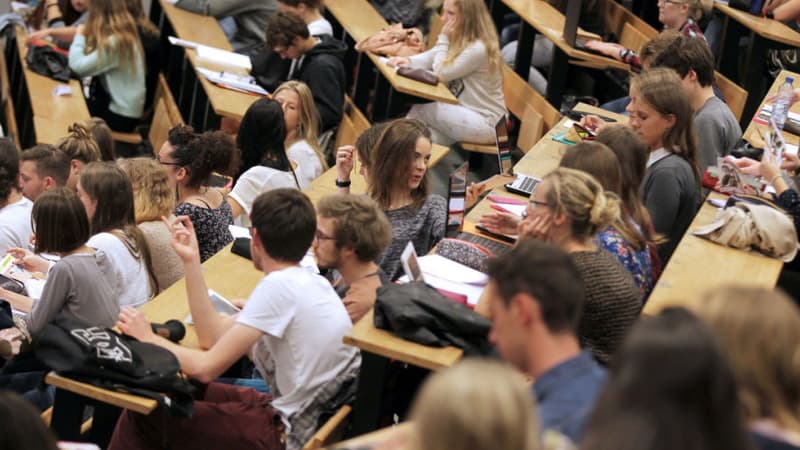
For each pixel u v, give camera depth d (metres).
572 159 4.21
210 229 5.33
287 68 8.48
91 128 6.93
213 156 5.63
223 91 8.17
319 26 8.73
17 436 2.42
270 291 3.89
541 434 2.55
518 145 7.69
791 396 2.50
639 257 4.16
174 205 5.34
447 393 2.04
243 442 3.94
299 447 3.94
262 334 3.89
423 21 9.84
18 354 5.00
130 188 4.94
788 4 7.79
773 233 4.49
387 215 4.96
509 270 2.85
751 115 7.73
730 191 5.21
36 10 10.81
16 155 5.80
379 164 4.96
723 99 6.24
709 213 4.92
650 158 4.97
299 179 6.72
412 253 4.12
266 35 8.34
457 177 4.92
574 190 3.71
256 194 6.07
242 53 9.79
